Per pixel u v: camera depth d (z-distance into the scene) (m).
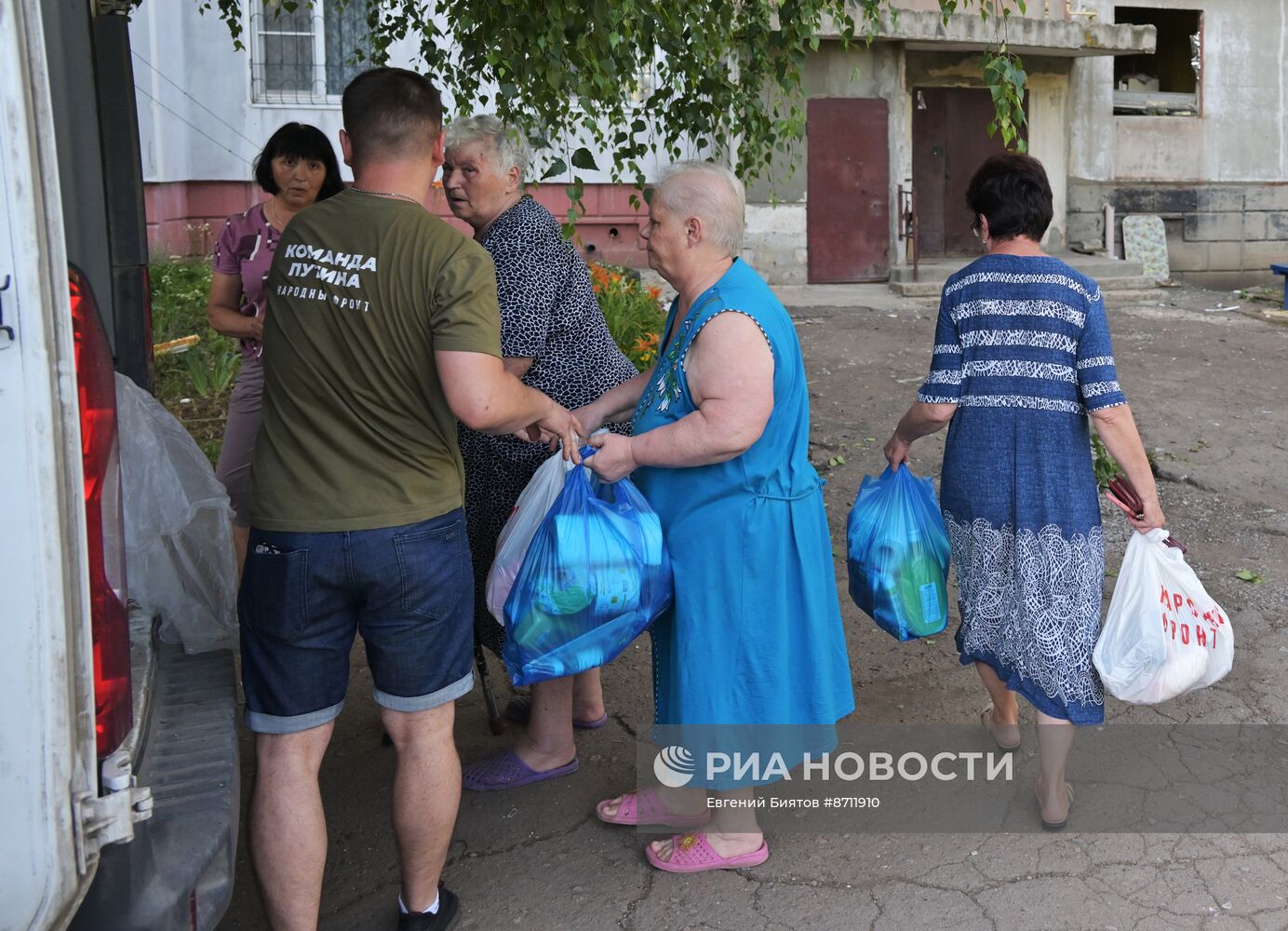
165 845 1.82
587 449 2.81
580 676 3.71
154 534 2.46
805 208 14.04
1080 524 3.05
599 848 3.12
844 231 14.22
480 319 2.36
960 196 15.51
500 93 4.59
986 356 3.11
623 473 2.80
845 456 6.96
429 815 2.57
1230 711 3.82
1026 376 3.06
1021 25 13.55
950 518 3.27
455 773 2.59
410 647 2.47
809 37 4.58
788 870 3.01
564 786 3.43
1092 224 15.62
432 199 11.92
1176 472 6.51
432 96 2.55
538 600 2.74
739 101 4.79
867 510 3.34
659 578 2.81
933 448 7.09
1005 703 3.52
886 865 3.02
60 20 2.96
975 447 3.14
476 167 3.21
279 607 2.39
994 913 2.80
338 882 2.99
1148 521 3.07
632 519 2.78
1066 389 3.05
